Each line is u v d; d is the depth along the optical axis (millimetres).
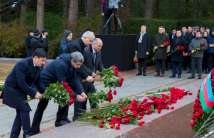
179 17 34344
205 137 7102
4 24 29234
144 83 16984
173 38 19484
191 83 17109
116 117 8508
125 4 24781
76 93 9039
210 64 20359
